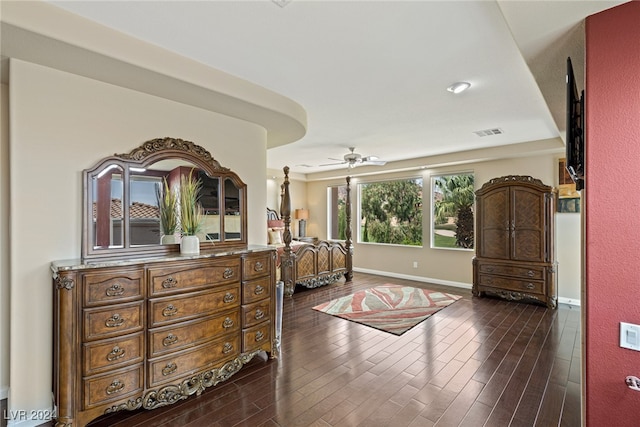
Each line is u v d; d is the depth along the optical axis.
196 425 2.06
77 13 1.74
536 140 4.70
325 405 2.28
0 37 1.67
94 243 2.21
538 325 3.87
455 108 3.29
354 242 7.80
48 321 2.07
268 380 2.62
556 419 2.11
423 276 6.52
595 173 1.37
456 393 2.42
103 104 2.28
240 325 2.71
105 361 2.00
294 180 8.52
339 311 4.49
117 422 2.09
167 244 2.57
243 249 2.84
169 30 1.90
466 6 1.67
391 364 2.89
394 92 2.88
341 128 4.04
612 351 1.33
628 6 1.32
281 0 1.61
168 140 2.58
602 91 1.36
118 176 2.34
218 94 2.48
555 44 1.69
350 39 2.00
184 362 2.33
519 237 4.79
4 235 2.22
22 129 1.98
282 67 2.39
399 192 7.04
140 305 2.14
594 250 1.37
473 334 3.60
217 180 2.92
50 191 2.08
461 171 5.97
